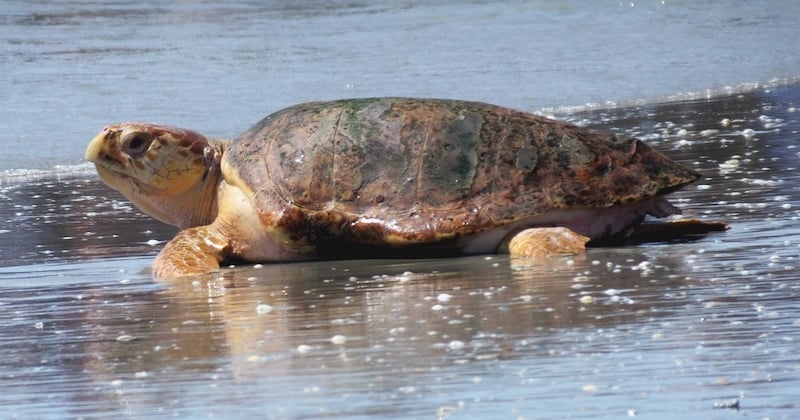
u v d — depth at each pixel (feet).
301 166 106.83
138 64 241.55
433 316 81.46
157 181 113.50
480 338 74.64
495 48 264.31
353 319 82.28
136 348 77.61
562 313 80.18
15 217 135.33
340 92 213.25
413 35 283.38
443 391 64.13
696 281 88.38
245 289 96.07
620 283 88.99
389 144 106.52
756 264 93.61
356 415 60.95
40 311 90.74
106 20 305.32
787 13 307.78
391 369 68.64
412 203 104.12
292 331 79.77
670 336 72.90
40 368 73.61
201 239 109.19
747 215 114.93
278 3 345.92
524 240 102.27
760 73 231.71
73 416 63.77
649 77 228.63
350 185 105.50
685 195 125.39
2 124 189.06
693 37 276.62
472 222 102.73
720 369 65.72
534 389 63.77
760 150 149.48
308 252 107.45
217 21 308.40
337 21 308.40
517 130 107.55
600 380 64.80
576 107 199.82
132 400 65.82
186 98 208.13
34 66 237.04
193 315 87.10
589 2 331.16
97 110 198.90
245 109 199.00
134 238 124.57
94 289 98.94
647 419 58.65
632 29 289.12
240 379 68.69
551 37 278.87
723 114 184.24
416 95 210.59
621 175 105.60
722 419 57.98
